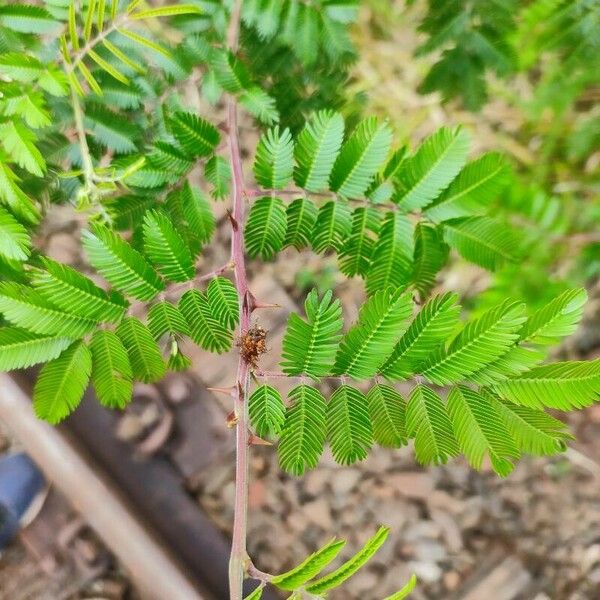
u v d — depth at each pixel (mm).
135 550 440
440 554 509
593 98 489
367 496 522
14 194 264
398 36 584
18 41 291
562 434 225
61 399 252
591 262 412
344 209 272
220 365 516
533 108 426
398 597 186
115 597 490
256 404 228
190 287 254
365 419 234
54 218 535
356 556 192
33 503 489
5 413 446
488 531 512
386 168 269
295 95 347
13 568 496
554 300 216
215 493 518
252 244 276
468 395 231
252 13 319
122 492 462
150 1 543
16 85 258
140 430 492
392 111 575
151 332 257
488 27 348
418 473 522
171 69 317
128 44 308
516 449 227
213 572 470
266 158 262
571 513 507
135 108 319
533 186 390
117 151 321
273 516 521
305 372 225
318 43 333
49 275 236
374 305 218
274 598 497
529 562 502
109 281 245
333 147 260
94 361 255
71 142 315
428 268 293
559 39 350
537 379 222
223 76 311
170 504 487
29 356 244
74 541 493
